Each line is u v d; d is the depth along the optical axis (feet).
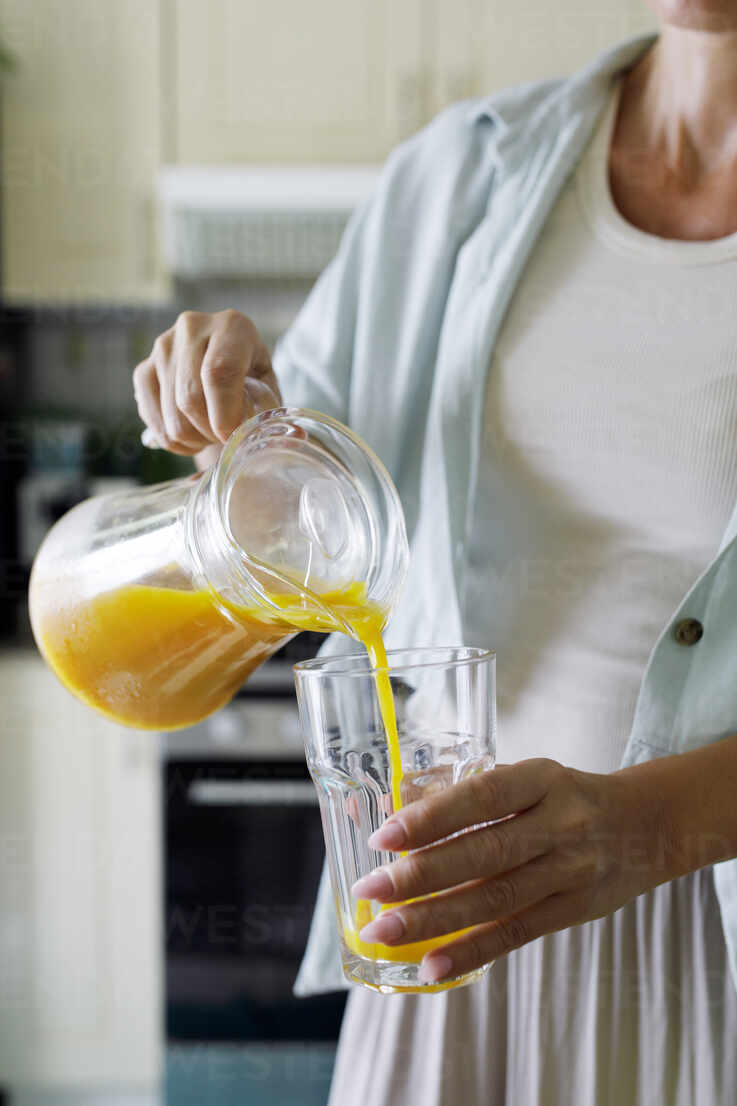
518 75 6.47
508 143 2.43
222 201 6.37
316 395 2.68
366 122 6.56
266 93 6.54
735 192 2.15
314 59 6.52
